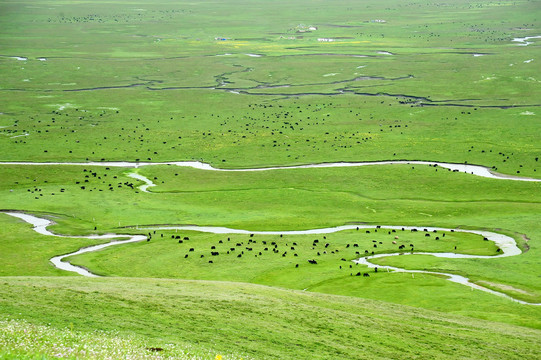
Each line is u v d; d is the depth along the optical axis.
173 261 113.50
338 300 81.19
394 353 59.62
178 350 46.62
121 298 65.88
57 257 117.06
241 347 53.84
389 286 98.38
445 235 130.00
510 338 70.75
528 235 128.12
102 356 38.47
